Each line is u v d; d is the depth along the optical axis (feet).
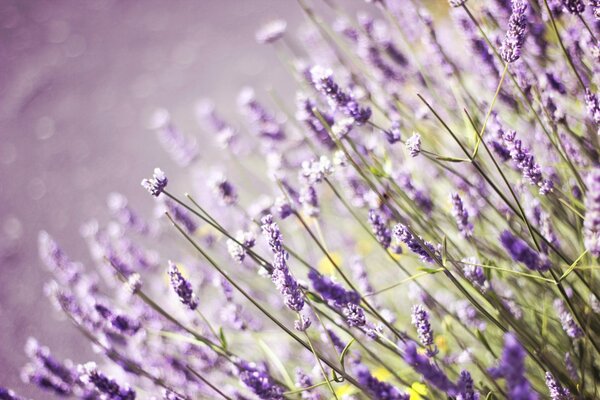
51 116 5.86
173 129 3.38
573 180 2.32
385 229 2.21
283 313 2.65
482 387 2.24
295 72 2.79
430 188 2.59
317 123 2.43
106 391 2.19
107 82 6.07
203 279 2.82
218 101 5.02
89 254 4.06
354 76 2.62
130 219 3.10
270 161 2.71
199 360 2.57
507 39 2.09
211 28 6.21
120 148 5.09
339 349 2.33
